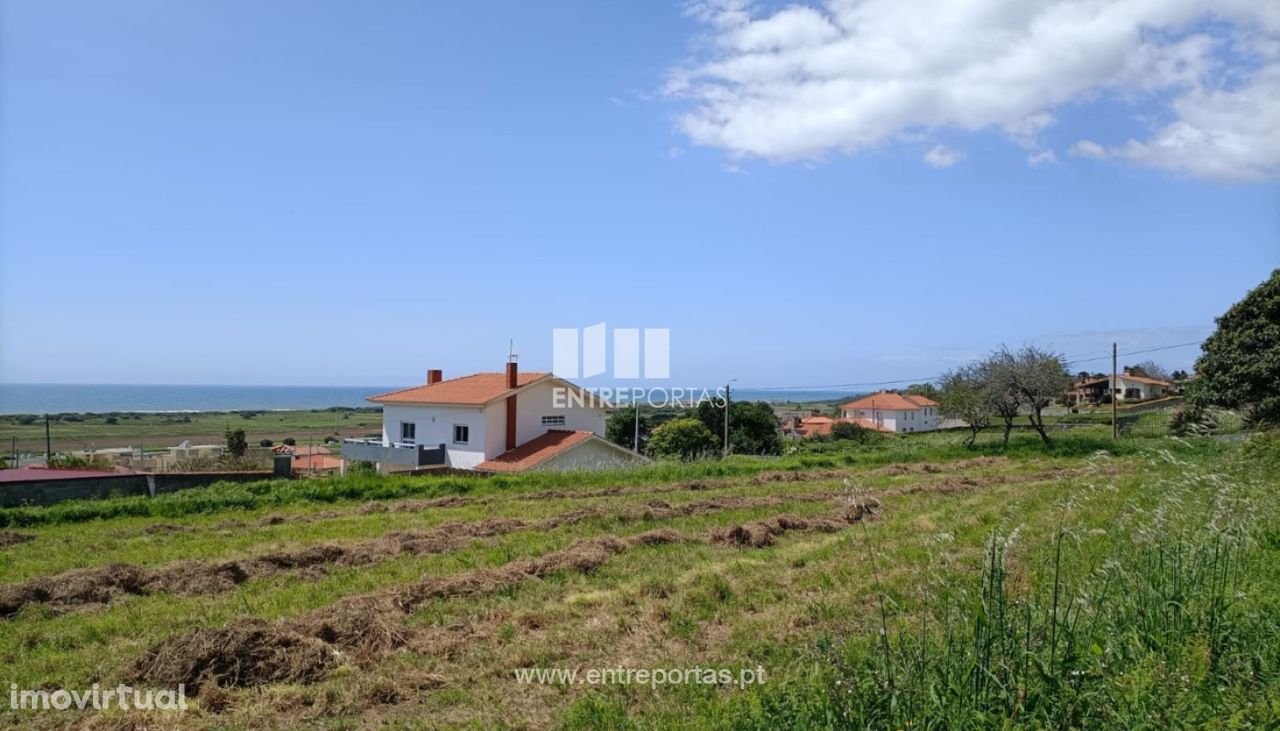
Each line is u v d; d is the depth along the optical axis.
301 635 6.79
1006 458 26.80
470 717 5.47
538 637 7.10
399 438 36.06
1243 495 8.34
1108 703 4.22
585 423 37.53
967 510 13.93
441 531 12.59
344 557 10.78
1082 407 67.25
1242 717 4.08
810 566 9.61
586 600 8.16
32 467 24.80
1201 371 31.88
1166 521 6.64
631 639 7.03
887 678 4.64
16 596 8.52
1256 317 30.38
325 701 5.71
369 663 6.54
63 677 6.30
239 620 6.86
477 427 32.97
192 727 5.37
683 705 5.42
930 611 6.95
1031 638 5.02
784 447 43.84
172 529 13.52
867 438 48.38
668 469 21.41
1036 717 4.14
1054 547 8.18
